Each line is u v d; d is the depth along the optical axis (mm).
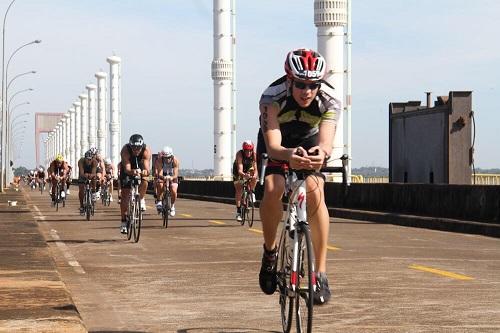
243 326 11203
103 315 12133
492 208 29125
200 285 15219
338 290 14273
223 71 129625
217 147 130250
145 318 11875
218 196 65938
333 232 28672
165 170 31219
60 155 45844
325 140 9469
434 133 41219
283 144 9922
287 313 9875
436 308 12438
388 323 11273
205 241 24859
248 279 16031
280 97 9477
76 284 15461
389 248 22281
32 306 11523
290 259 9414
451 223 30297
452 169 39500
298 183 9211
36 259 17609
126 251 21828
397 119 45938
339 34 85750
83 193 37375
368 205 39594
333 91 9570
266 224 9742
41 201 62969
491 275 16312
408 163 44375
